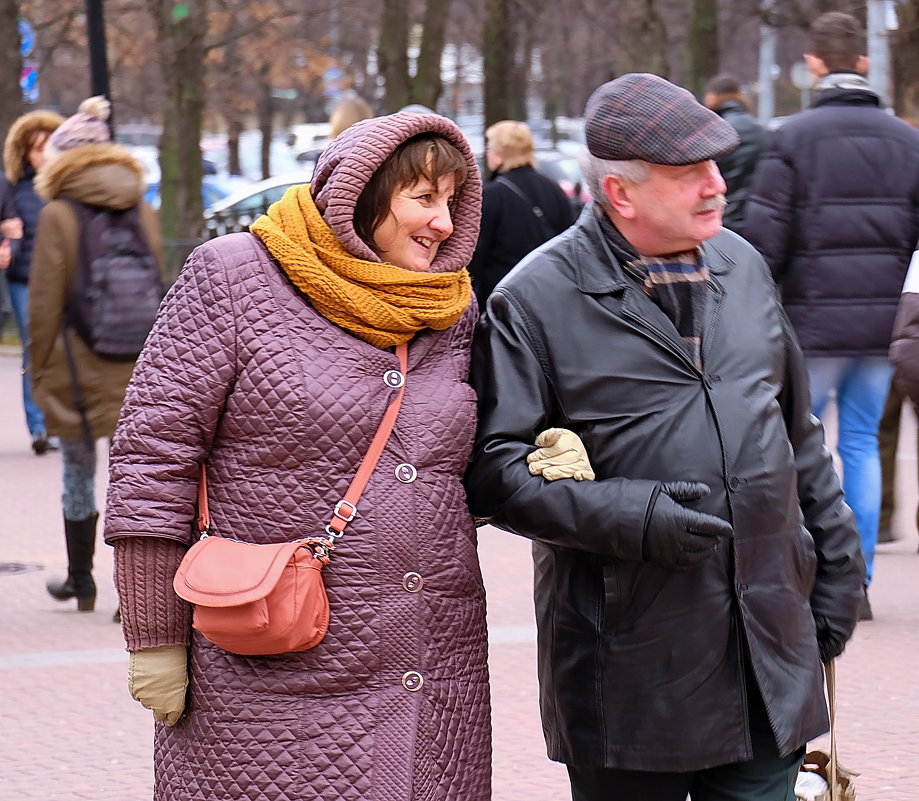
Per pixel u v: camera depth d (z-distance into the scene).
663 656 7.13
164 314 7.01
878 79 41.47
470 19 74.00
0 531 21.11
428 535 6.95
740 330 7.31
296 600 6.64
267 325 6.89
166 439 6.85
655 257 7.26
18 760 12.18
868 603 15.49
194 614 6.75
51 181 15.50
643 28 38.06
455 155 7.03
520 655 14.71
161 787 7.16
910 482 23.27
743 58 91.62
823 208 15.01
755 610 7.17
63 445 16.27
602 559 7.19
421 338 7.15
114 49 66.06
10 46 45.66
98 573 18.45
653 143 6.95
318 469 6.86
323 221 6.91
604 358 7.18
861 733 12.38
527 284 7.30
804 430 7.74
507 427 7.16
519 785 11.50
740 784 7.38
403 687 6.89
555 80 79.00
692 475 7.09
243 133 93.38
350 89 75.31
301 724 6.83
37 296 15.48
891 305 15.16
